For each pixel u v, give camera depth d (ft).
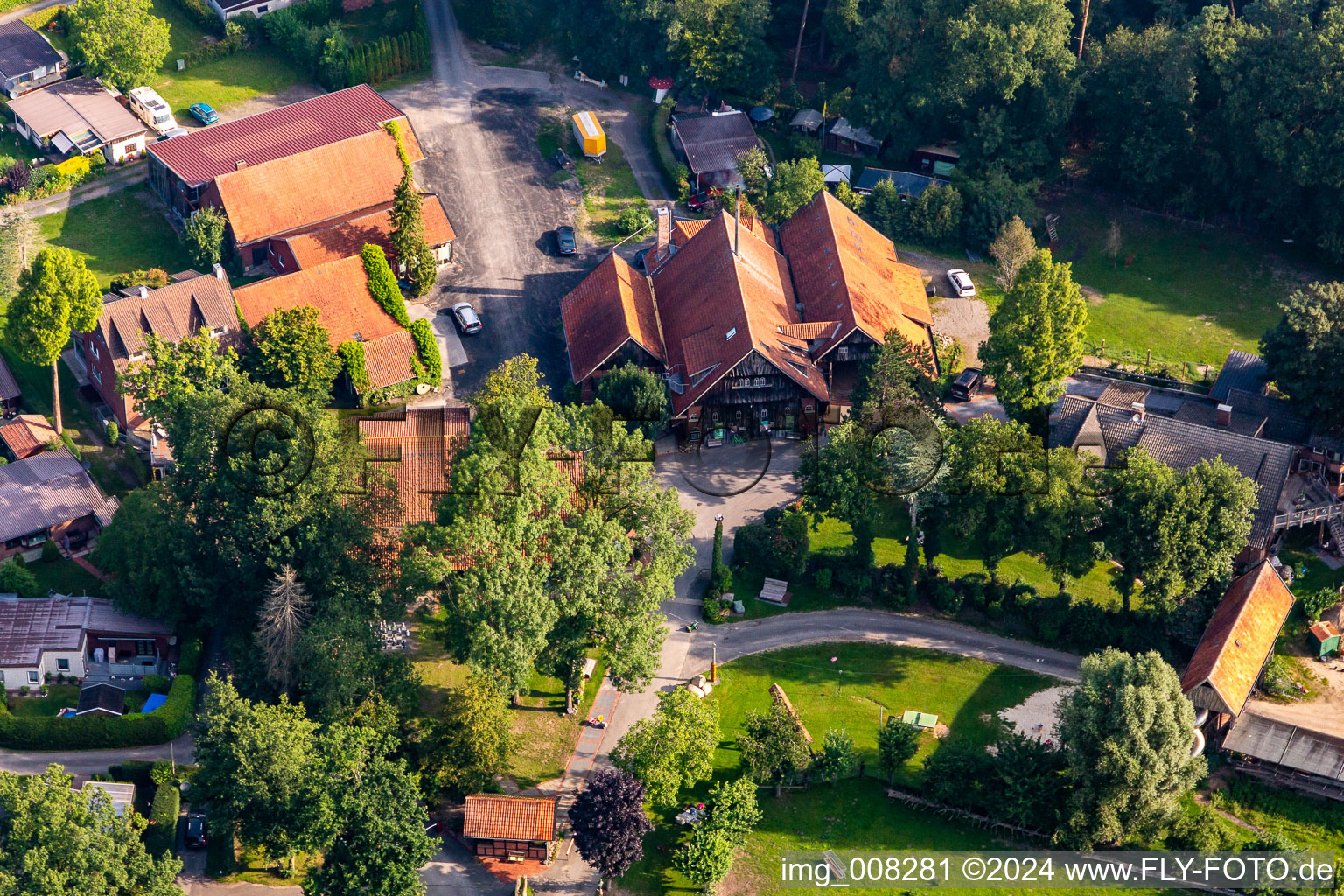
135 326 441.27
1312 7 524.93
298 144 522.88
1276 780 354.33
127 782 352.08
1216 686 350.84
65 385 460.55
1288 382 431.02
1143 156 535.19
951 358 479.00
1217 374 481.05
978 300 514.27
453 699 343.87
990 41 521.65
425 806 348.18
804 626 398.83
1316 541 415.64
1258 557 401.08
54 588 402.52
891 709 375.25
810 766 352.69
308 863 342.23
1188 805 350.23
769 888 334.85
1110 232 543.39
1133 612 391.04
